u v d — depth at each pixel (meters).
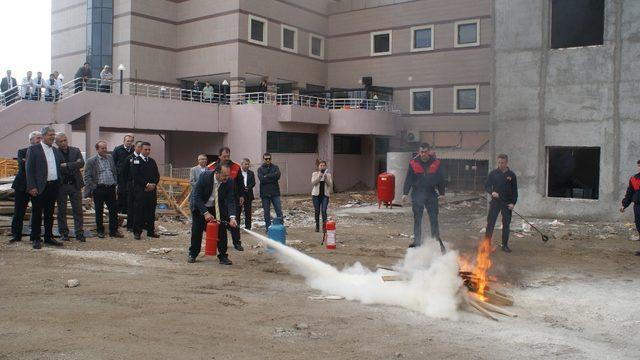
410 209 21.06
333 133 29.66
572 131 15.66
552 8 15.95
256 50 30.92
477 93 28.39
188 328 5.54
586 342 5.53
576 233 13.81
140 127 24.80
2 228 11.54
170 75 32.50
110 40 31.75
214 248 9.22
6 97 22.05
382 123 29.47
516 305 7.00
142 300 6.59
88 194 11.61
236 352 4.88
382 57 32.59
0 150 20.52
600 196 15.36
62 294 6.80
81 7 34.72
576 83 15.57
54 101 22.02
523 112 16.22
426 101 30.48
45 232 10.48
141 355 4.72
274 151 27.91
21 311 5.98
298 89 33.72
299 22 33.59
